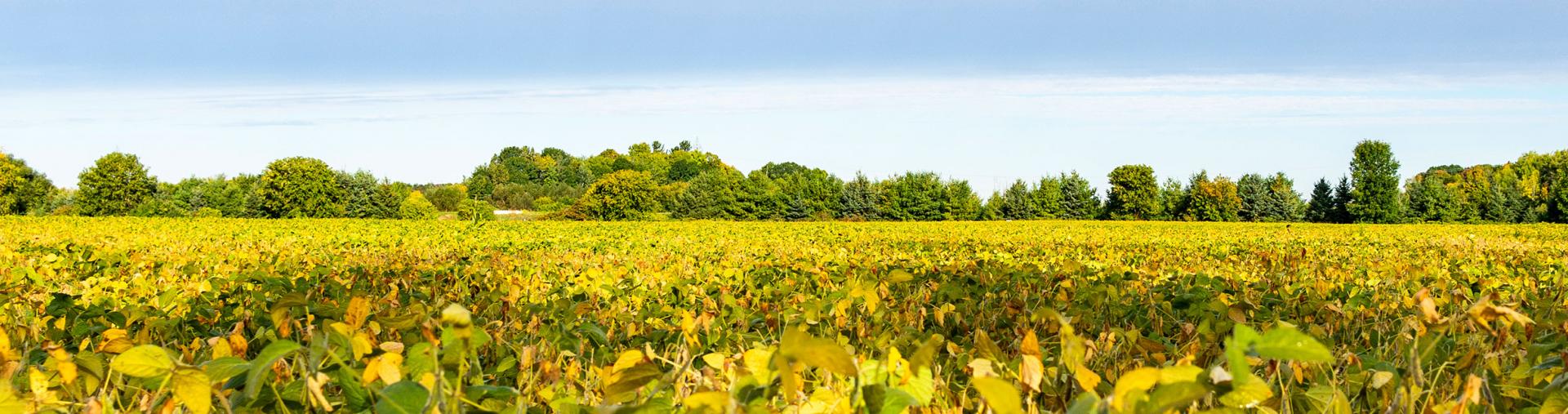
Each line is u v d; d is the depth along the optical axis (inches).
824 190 2411.4
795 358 48.1
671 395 78.9
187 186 2460.6
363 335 75.9
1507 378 93.2
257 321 123.8
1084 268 202.5
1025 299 142.5
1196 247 525.3
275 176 2176.4
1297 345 41.5
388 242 600.4
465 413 61.1
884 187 2411.4
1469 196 2149.4
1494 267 273.7
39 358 95.7
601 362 101.6
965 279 186.4
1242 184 2390.5
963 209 2389.3
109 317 116.3
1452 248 511.2
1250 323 122.6
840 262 265.6
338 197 2226.9
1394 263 294.0
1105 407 45.0
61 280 217.3
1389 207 2137.1
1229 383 50.6
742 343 115.0
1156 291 163.2
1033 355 63.2
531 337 114.5
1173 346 105.8
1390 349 113.7
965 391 88.1
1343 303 161.6
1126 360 98.7
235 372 62.2
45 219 1251.2
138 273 230.4
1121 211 2486.5
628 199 2256.4
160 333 116.2
